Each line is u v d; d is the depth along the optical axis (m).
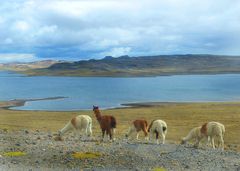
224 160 18.45
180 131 40.78
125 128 42.78
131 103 88.81
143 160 17.69
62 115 60.06
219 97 105.44
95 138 25.27
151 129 25.33
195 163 17.53
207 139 24.81
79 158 17.66
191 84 174.12
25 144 21.09
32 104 89.31
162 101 93.94
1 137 23.62
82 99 102.81
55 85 181.50
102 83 197.12
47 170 15.71
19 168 15.92
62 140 23.25
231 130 41.03
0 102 91.56
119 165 16.69
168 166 16.78
